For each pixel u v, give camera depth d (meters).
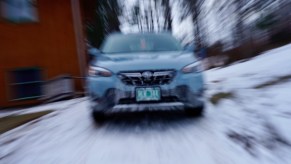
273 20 26.95
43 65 10.97
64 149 3.29
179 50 5.12
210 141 3.28
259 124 3.79
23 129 4.72
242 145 3.09
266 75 9.27
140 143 3.34
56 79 10.66
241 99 5.78
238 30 27.38
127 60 4.17
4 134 4.59
